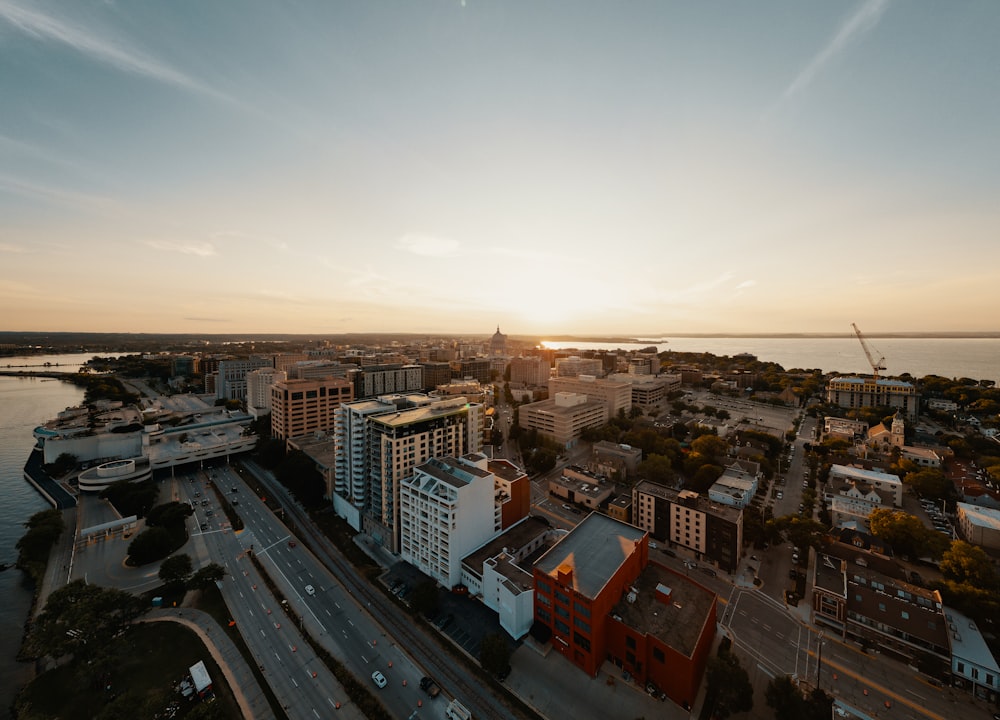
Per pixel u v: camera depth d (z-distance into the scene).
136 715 73.12
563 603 89.75
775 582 115.75
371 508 142.75
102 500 167.88
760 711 77.75
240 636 96.31
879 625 92.62
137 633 96.31
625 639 85.94
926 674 85.69
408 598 109.31
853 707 78.81
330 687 83.62
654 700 79.94
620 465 186.25
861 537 125.88
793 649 92.38
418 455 135.38
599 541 105.56
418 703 80.31
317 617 102.69
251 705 79.38
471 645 94.31
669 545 136.12
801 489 175.62
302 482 163.50
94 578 118.81
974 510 136.38
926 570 119.12
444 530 112.62
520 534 126.56
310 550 132.12
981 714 77.56
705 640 86.62
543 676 85.75
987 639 91.25
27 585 118.12
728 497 149.38
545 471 196.12
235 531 143.00
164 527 135.38
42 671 87.06
